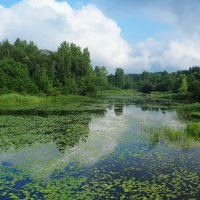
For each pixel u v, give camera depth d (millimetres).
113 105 62188
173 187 14055
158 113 46406
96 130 28859
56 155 19250
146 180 14961
